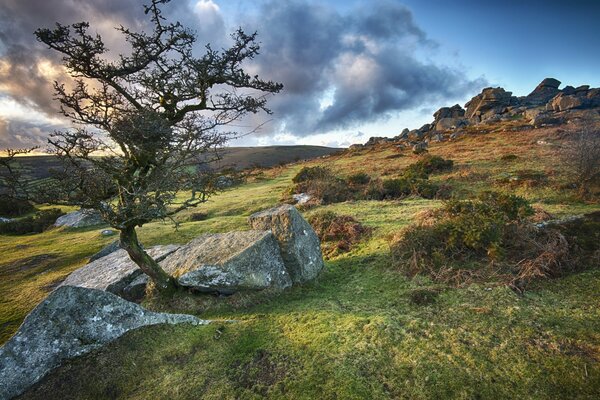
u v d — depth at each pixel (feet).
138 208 32.83
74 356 25.36
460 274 33.40
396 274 37.42
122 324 27.66
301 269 39.70
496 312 26.84
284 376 22.70
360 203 77.87
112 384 23.44
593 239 34.19
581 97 247.29
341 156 208.03
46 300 26.27
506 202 43.93
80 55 30.68
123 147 32.42
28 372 23.71
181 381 23.17
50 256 73.10
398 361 22.70
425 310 29.07
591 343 21.83
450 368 21.49
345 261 45.01
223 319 32.32
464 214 42.34
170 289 38.68
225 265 36.55
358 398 20.06
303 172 115.44
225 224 79.00
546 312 26.03
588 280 29.17
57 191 29.45
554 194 63.26
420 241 39.68
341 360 23.32
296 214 42.39
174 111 36.04
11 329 42.09
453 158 124.36
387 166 130.62
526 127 181.57
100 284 45.16
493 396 19.24
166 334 27.99
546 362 20.86
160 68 35.04
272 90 36.50
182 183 34.71
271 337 27.58
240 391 21.84
